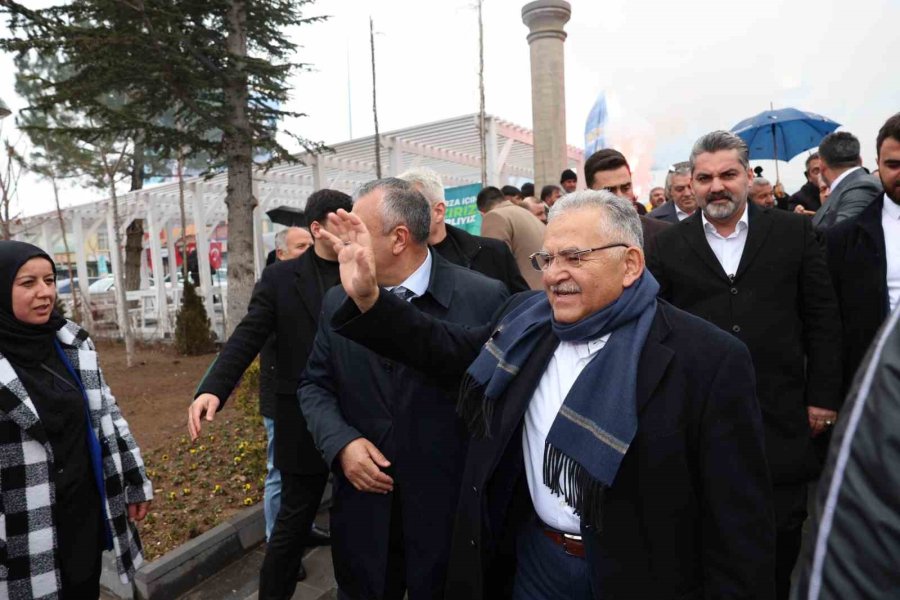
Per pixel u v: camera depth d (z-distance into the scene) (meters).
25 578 1.90
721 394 1.34
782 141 7.12
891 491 0.61
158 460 4.64
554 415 1.52
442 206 3.00
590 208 1.45
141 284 16.03
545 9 7.46
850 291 2.54
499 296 2.11
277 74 7.05
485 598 1.80
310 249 2.78
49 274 2.05
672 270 2.40
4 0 5.25
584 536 1.38
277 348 2.67
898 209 2.47
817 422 2.26
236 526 3.38
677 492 1.34
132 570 2.26
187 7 6.82
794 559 2.27
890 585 0.59
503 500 1.63
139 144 7.47
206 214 14.48
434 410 1.90
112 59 6.02
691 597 1.38
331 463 1.92
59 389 2.06
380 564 1.93
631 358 1.36
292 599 2.96
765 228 2.28
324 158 12.30
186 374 8.65
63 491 2.04
